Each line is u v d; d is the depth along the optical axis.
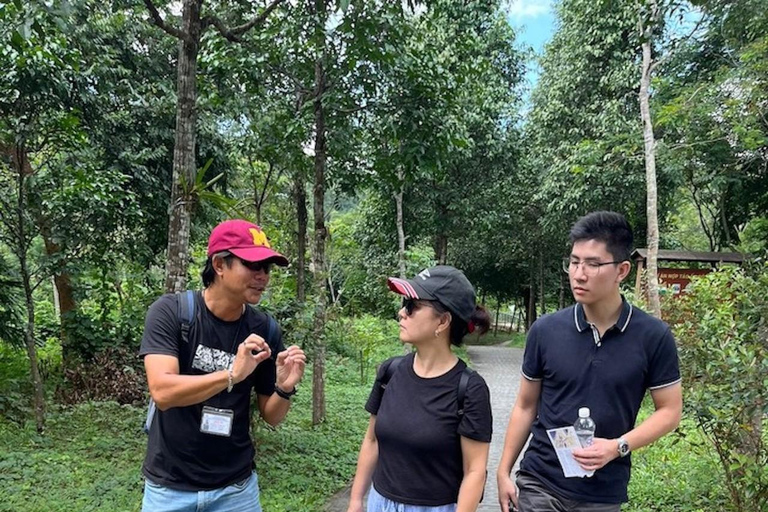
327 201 14.17
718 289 4.62
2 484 4.40
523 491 2.38
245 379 2.21
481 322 2.20
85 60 8.07
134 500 4.23
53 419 6.15
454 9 11.21
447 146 6.50
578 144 12.22
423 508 2.05
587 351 2.25
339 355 12.13
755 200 13.38
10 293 6.96
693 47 11.33
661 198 12.77
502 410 8.32
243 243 2.10
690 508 4.11
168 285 4.33
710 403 3.39
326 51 5.98
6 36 5.36
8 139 5.61
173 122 9.59
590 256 2.17
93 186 6.06
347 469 5.32
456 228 15.03
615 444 2.09
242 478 2.23
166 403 1.96
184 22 4.36
